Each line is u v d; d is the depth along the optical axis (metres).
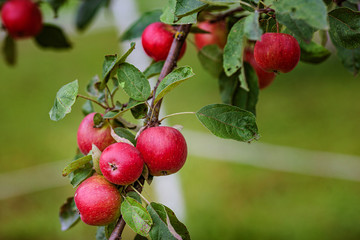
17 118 5.48
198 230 3.39
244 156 4.25
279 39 1.49
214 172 4.10
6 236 3.43
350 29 1.48
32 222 3.58
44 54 7.37
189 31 1.61
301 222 3.33
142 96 1.49
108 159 1.44
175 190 3.63
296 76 5.91
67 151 4.62
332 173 3.83
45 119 5.39
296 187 3.73
